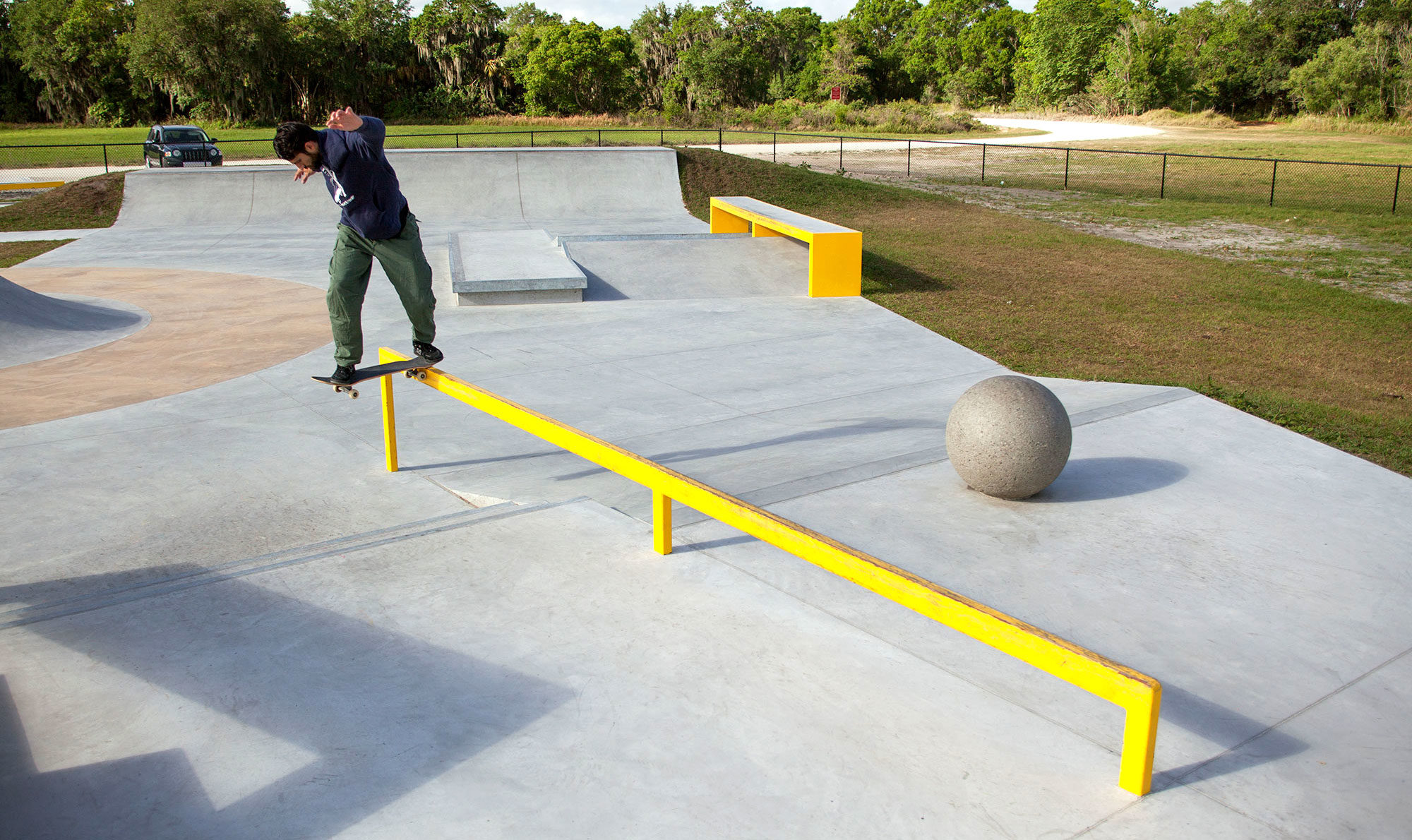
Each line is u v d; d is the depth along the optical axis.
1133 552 4.74
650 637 3.76
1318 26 68.38
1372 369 9.77
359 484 6.27
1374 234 19.56
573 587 4.21
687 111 71.94
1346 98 59.12
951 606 2.91
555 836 2.61
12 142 47.69
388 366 5.23
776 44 92.12
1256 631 3.97
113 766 2.92
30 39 61.81
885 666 3.57
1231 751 3.13
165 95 65.12
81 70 63.69
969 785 2.87
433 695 3.32
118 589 4.59
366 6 67.00
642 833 2.63
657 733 3.11
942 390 8.63
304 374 9.09
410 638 3.74
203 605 4.05
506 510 5.23
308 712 3.22
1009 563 4.59
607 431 7.30
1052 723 3.23
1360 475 5.91
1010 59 90.00
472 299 12.41
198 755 2.98
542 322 11.56
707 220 22.19
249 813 2.70
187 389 8.56
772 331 11.19
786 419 7.60
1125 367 9.66
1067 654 2.76
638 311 12.30
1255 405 7.88
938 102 91.06
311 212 22.03
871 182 28.30
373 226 4.45
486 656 3.60
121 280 14.27
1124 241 18.78
